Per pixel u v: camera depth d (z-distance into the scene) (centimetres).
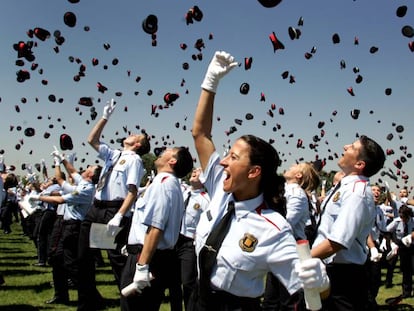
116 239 582
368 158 399
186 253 634
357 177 401
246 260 240
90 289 671
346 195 393
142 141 657
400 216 1016
